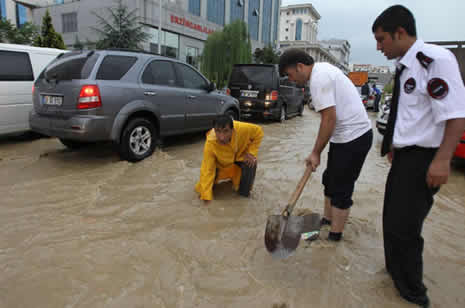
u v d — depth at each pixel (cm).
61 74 444
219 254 236
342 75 234
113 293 191
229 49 3058
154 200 332
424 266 234
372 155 603
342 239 264
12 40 2352
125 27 2472
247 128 339
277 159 527
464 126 152
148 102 483
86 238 253
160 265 220
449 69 154
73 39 3534
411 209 177
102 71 434
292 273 216
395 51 177
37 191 346
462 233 291
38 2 3841
